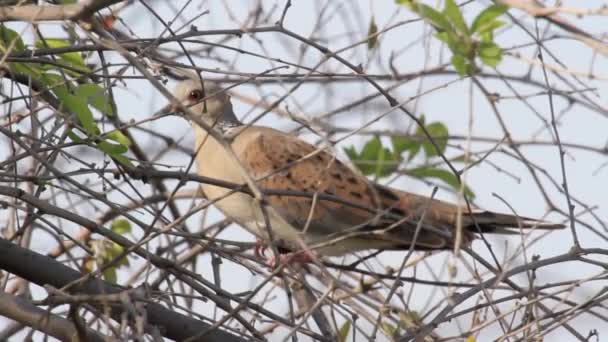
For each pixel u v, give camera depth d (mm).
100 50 9914
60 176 9562
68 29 10664
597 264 10016
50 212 9641
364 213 13102
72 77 10820
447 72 11328
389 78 10570
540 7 7863
